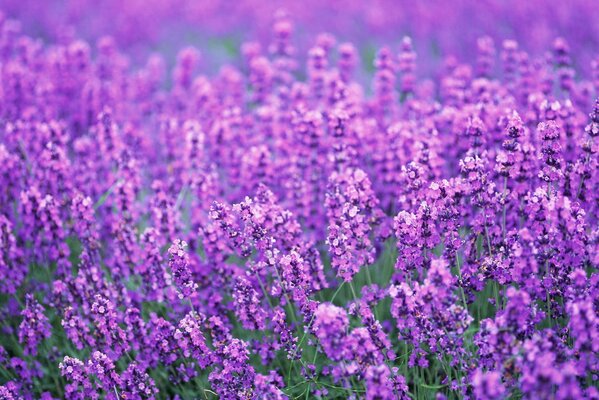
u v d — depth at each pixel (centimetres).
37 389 80
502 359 67
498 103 87
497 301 74
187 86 109
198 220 82
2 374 80
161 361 77
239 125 90
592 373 69
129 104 106
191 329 72
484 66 103
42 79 101
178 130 95
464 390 70
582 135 80
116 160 85
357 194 75
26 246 85
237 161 88
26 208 79
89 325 77
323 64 97
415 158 78
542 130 73
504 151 74
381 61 95
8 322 82
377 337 70
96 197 89
